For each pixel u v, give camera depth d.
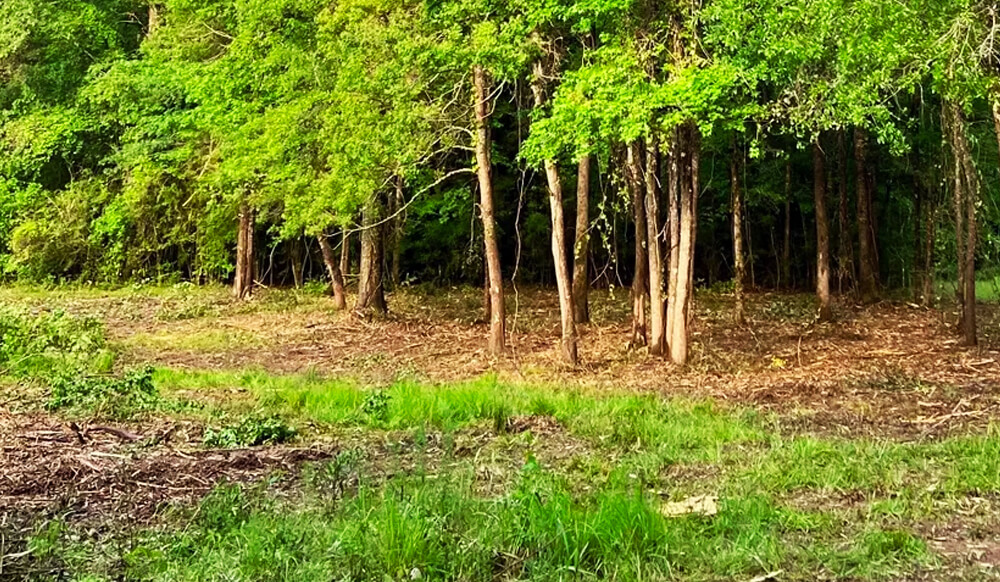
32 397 10.62
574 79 12.67
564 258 14.38
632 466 7.68
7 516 6.14
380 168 15.66
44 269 28.36
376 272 21.20
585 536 5.47
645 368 14.10
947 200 22.25
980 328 18.84
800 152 26.84
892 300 24.44
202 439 8.64
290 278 33.78
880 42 10.31
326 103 16.27
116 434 8.65
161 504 6.50
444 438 8.45
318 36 15.76
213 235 26.66
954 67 10.38
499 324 15.63
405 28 14.09
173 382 12.25
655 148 14.47
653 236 14.89
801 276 31.31
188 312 21.83
